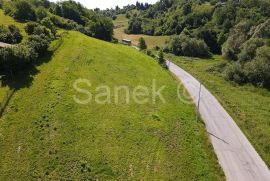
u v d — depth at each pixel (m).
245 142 57.22
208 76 99.06
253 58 100.31
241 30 124.00
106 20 152.25
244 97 81.56
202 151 52.41
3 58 62.78
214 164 49.50
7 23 99.62
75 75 70.00
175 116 63.00
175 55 139.75
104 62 81.94
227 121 65.19
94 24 138.88
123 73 78.62
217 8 180.12
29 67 68.31
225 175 47.59
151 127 56.84
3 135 48.03
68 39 94.44
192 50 138.12
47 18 101.38
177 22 195.25
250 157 52.59
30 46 72.94
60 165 44.22
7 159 44.09
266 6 158.62
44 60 74.00
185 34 163.00
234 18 163.25
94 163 45.47
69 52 82.56
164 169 46.41
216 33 155.50
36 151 46.03
